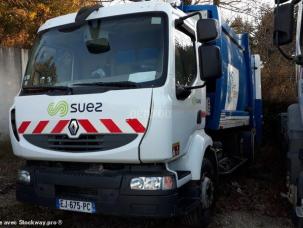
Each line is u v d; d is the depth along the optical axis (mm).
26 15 9719
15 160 7910
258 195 6148
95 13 4535
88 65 4336
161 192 3762
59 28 4730
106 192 3869
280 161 8188
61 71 4469
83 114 3979
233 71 6855
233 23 15133
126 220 4988
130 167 3965
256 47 15664
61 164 4281
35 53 4801
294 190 4531
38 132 4223
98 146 3898
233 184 6750
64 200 4078
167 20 4156
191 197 4410
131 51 4188
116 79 4102
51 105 4164
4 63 8891
